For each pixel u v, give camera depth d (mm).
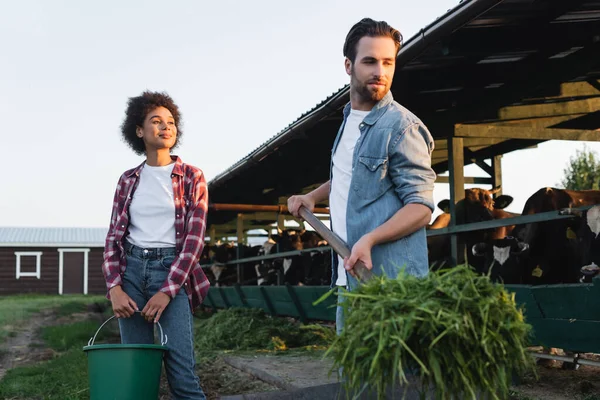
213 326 10203
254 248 14883
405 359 1731
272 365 6191
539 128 6914
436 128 6891
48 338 9352
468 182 9453
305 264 11102
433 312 1710
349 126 2615
